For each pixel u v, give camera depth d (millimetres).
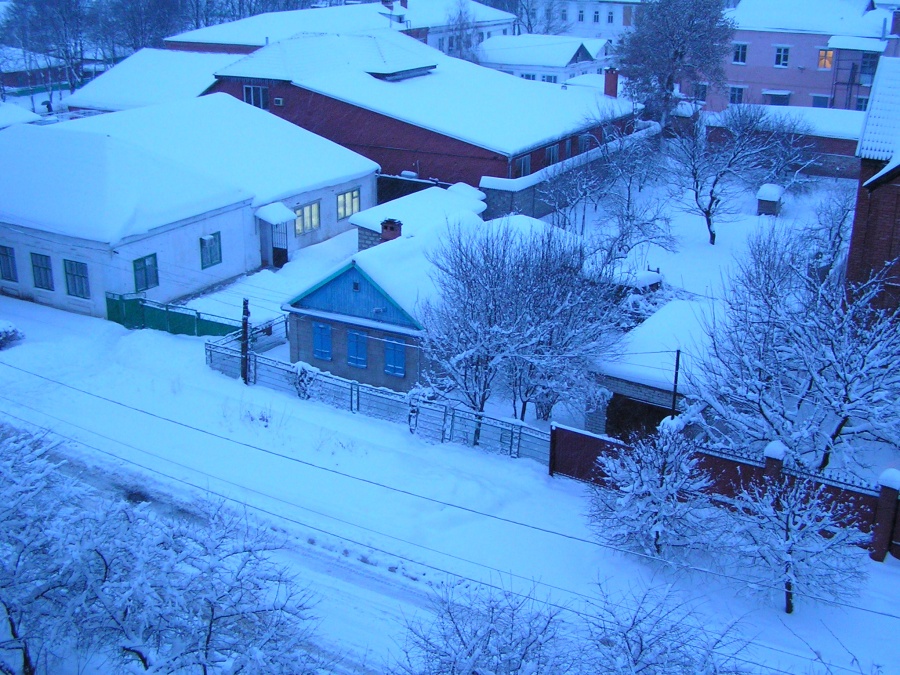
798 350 18250
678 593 15422
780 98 63156
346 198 41156
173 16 93938
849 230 32531
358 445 21203
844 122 48875
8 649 12266
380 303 25484
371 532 17531
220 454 20609
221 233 33500
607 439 19359
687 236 40562
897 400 17906
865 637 14445
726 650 13789
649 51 52188
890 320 18750
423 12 87938
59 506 13547
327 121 45375
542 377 22281
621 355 22297
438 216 37094
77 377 24594
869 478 19359
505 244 22938
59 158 31922
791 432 18062
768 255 24609
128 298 29031
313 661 12648
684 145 41750
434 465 20438
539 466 20828
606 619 13992
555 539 17484
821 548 14797
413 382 25734
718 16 52438
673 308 25141
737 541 16078
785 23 61625
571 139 46562
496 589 15680
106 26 87438
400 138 43562
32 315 29672
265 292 33219
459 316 22031
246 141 39500
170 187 31875
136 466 19812
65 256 29516
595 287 23375
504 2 115750
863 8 62125
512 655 10641
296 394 24547
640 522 16125
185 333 29016
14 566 12438
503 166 41219
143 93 57719
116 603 11562
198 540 12094
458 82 51969
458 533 17625
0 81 77812
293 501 18641
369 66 49188
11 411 22016
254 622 12062
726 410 19188
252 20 73188
